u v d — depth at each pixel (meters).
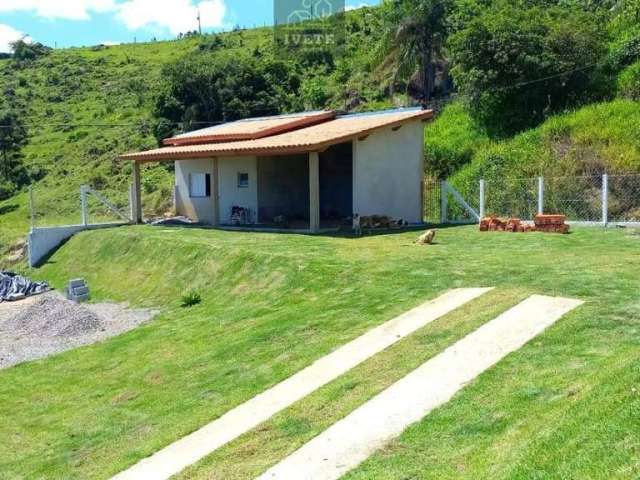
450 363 7.70
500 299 9.75
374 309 10.59
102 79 69.44
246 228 22.55
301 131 23.53
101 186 42.78
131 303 16.98
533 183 24.91
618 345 7.40
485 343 8.11
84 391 10.41
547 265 12.15
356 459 5.96
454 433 6.07
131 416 8.84
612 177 22.39
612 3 38.22
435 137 35.09
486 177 27.67
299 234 19.66
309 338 9.89
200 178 26.78
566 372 6.86
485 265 12.61
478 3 44.16
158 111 50.06
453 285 11.20
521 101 32.41
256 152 20.84
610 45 32.28
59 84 68.56
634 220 22.00
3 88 67.50
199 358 10.41
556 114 30.69
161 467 6.80
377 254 14.90
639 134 25.36
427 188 24.75
